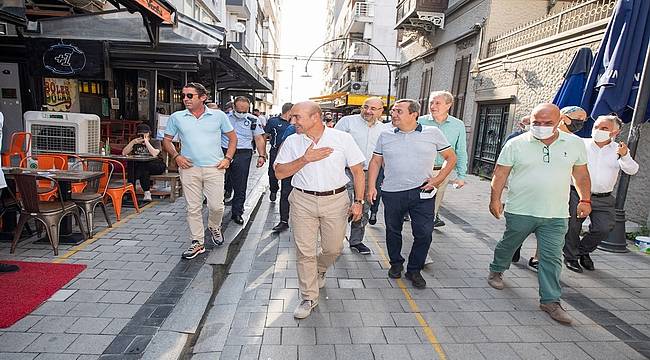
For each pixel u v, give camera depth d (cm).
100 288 347
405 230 610
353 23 3300
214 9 2203
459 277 429
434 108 470
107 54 715
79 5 920
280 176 316
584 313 354
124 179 565
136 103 1141
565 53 852
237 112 575
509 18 1201
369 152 497
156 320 301
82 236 466
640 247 545
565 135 346
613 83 521
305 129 312
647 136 648
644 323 340
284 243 524
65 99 891
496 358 283
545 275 350
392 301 365
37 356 250
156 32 602
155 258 423
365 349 288
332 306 352
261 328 312
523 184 352
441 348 292
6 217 461
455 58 1438
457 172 493
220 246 472
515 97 1038
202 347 288
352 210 340
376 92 3300
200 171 426
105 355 256
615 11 532
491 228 639
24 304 307
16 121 789
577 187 363
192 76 1175
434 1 1502
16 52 770
